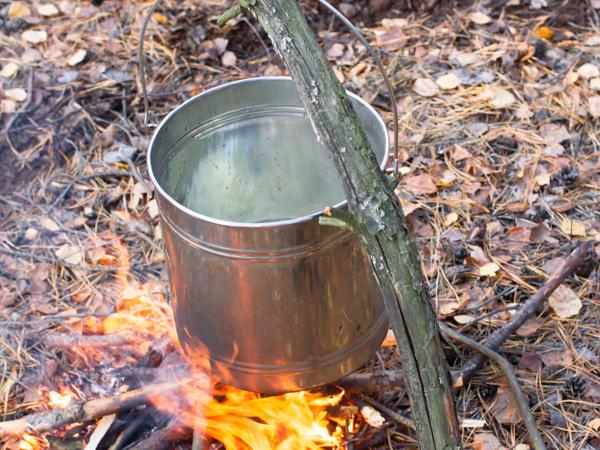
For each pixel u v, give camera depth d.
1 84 2.72
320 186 1.87
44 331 2.02
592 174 2.38
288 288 1.41
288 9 1.27
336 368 1.55
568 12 2.97
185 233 1.43
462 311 2.01
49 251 2.26
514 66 2.76
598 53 2.78
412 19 3.02
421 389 1.35
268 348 1.49
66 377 1.91
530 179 2.37
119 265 2.21
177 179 1.70
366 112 1.58
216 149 1.77
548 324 1.98
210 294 1.47
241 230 1.34
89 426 1.78
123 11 3.03
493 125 2.58
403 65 2.83
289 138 1.81
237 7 1.30
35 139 2.57
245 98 1.74
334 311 1.47
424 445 1.41
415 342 1.32
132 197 2.40
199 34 2.93
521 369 1.88
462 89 2.71
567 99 2.62
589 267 2.11
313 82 1.26
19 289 2.14
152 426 1.78
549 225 2.26
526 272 2.12
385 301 1.32
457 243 2.21
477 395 1.84
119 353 1.95
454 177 2.40
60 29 2.96
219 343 1.53
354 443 1.71
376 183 1.26
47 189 2.45
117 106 2.71
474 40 2.89
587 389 1.83
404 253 1.27
